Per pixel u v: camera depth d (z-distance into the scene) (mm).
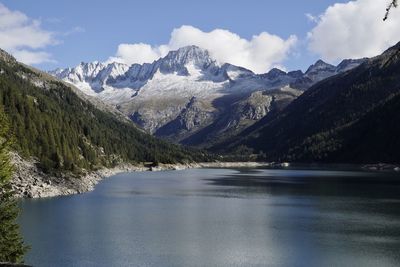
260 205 114062
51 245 70125
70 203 113562
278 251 67375
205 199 126875
